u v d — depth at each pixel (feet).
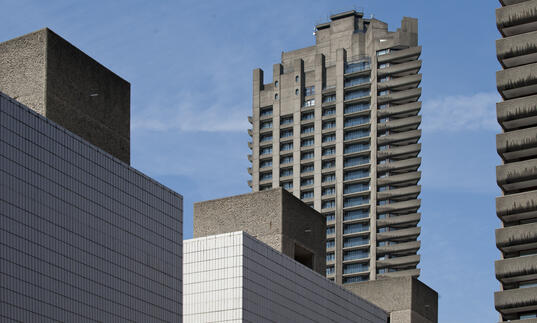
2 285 234.99
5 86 306.14
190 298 339.36
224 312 332.60
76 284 261.44
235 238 339.57
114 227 281.95
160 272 300.20
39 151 255.70
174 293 305.73
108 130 324.60
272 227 419.13
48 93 300.81
